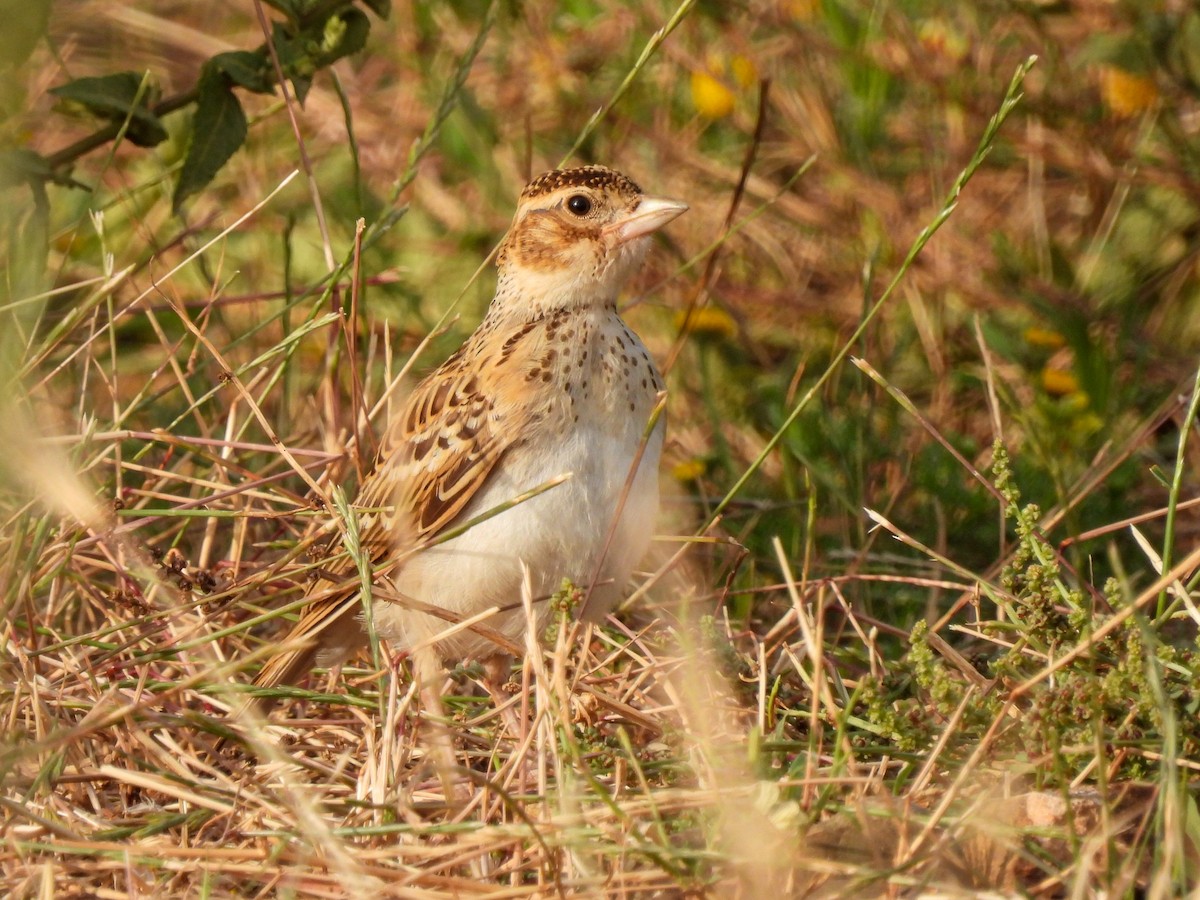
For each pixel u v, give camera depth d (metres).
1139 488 14.01
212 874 7.82
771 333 16.28
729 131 17.62
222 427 13.12
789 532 13.03
